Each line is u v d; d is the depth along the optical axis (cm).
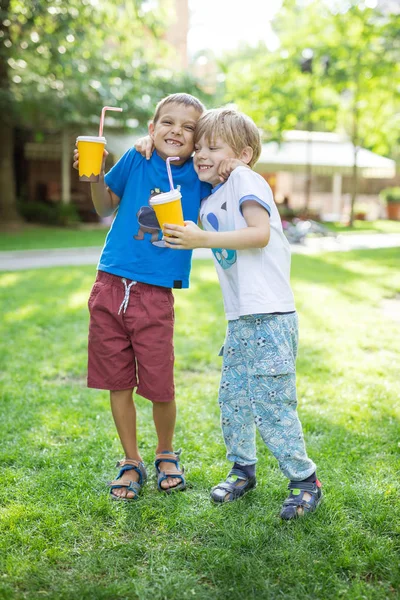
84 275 938
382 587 196
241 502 250
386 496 251
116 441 315
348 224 2341
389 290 813
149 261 251
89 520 237
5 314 626
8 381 413
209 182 246
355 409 361
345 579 201
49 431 327
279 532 227
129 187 256
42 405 368
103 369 258
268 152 2266
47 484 266
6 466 288
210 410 361
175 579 199
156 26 1836
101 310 255
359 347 509
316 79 2036
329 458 292
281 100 2073
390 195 2777
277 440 238
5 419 344
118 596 191
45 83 1706
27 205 1995
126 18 1781
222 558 210
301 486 242
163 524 234
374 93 2139
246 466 259
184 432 327
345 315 639
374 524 231
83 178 243
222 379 256
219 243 217
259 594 192
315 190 3259
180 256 254
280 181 3192
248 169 233
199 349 496
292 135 2530
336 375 429
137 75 1803
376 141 2389
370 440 315
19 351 488
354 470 280
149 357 254
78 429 328
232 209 235
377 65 1912
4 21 1477
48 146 2202
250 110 2095
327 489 258
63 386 407
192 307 676
